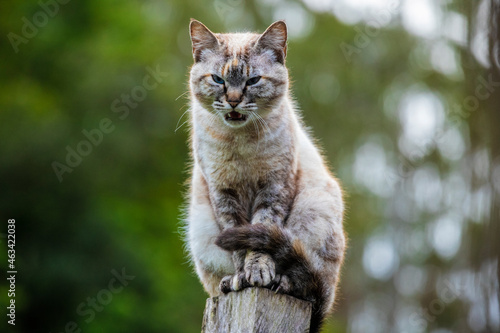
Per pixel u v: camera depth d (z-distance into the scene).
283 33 7.52
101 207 15.99
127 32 18.02
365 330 20.92
